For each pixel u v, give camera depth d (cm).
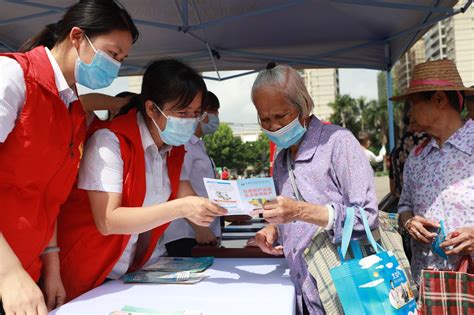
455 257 183
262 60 536
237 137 5178
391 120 546
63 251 168
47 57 145
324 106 6619
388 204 304
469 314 160
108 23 149
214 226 274
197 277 169
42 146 140
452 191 184
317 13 414
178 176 188
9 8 375
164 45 486
